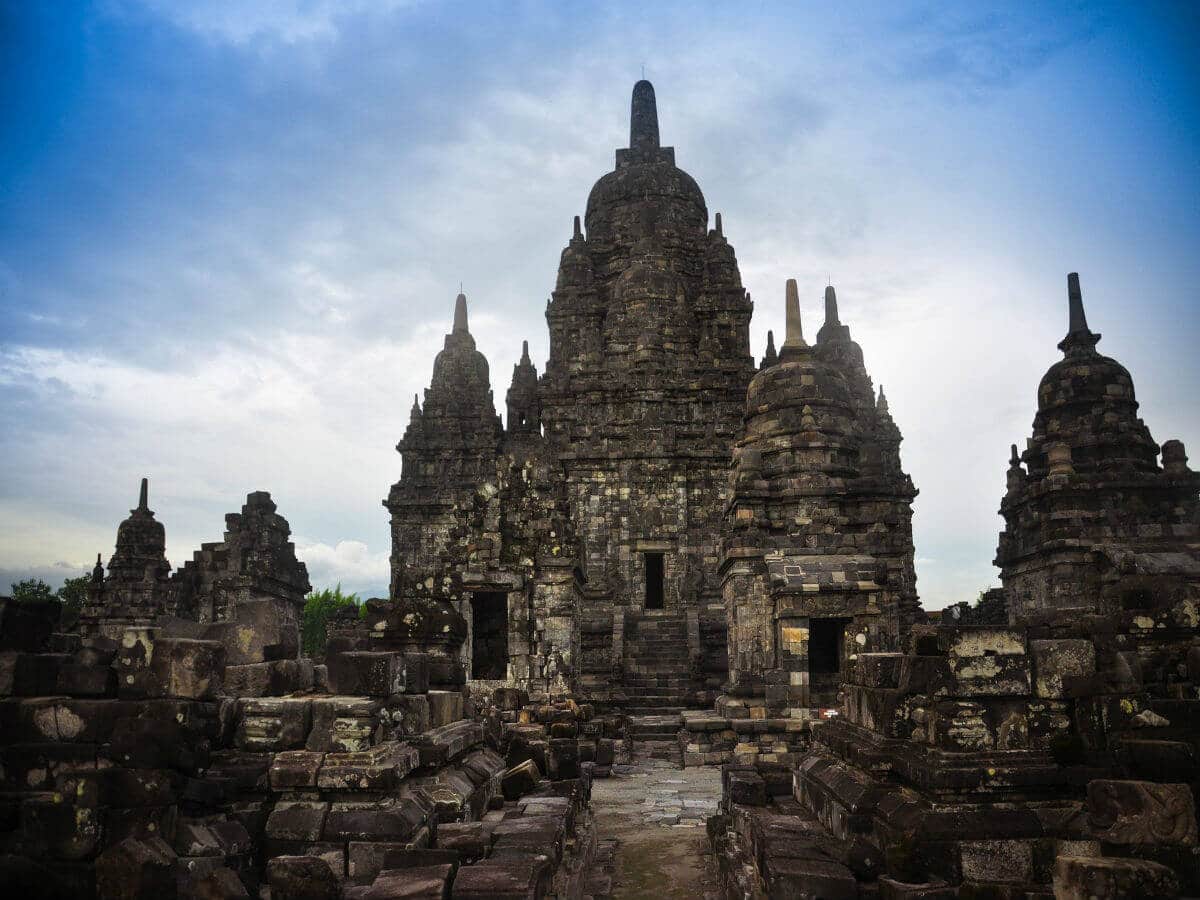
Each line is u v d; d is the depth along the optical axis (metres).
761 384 32.16
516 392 65.19
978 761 9.16
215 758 10.88
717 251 61.88
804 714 24.84
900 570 29.03
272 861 8.76
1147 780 8.74
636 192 65.38
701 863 14.87
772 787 14.93
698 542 50.12
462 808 12.27
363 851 10.20
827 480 29.44
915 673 10.20
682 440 51.62
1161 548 35.56
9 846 9.25
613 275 63.59
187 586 43.28
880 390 51.75
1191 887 7.90
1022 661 9.50
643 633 44.03
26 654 10.59
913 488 45.38
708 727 26.92
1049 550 37.03
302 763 10.56
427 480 59.25
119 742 9.89
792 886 8.80
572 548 33.66
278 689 12.37
